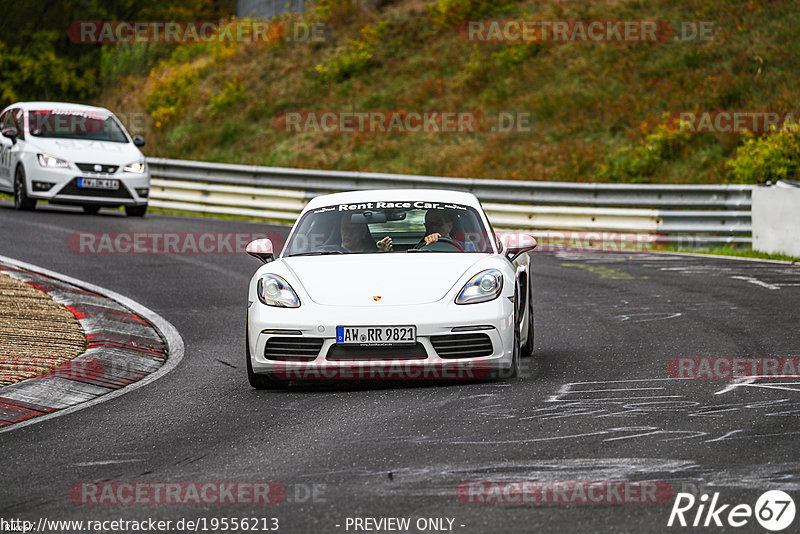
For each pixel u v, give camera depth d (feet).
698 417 68.44
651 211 209.97
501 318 81.61
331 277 84.23
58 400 82.69
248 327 84.28
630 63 322.55
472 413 71.67
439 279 83.35
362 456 61.00
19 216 218.18
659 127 271.28
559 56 339.77
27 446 67.41
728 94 288.10
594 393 77.71
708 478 54.03
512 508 49.80
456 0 386.52
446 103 331.36
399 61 370.12
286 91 365.61
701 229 205.26
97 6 433.48
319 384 86.43
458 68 353.31
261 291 84.53
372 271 84.74
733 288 142.72
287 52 395.34
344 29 401.08
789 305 125.29
